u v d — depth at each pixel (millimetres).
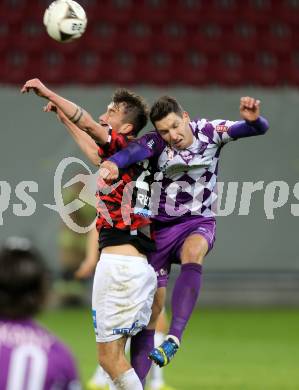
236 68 45188
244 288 38438
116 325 15148
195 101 37812
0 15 45250
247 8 45625
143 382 16047
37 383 8391
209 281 38344
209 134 16203
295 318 35625
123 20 45375
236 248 38062
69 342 28672
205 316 36188
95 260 20797
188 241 15992
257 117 15617
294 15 45594
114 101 16234
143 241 15438
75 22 16406
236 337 30469
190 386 21453
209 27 45469
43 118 37656
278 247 38094
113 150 15414
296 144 37938
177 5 45656
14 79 44531
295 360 25609
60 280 37688
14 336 8555
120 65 44969
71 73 44719
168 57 45125
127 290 15133
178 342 15133
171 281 36594
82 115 15047
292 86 45125
